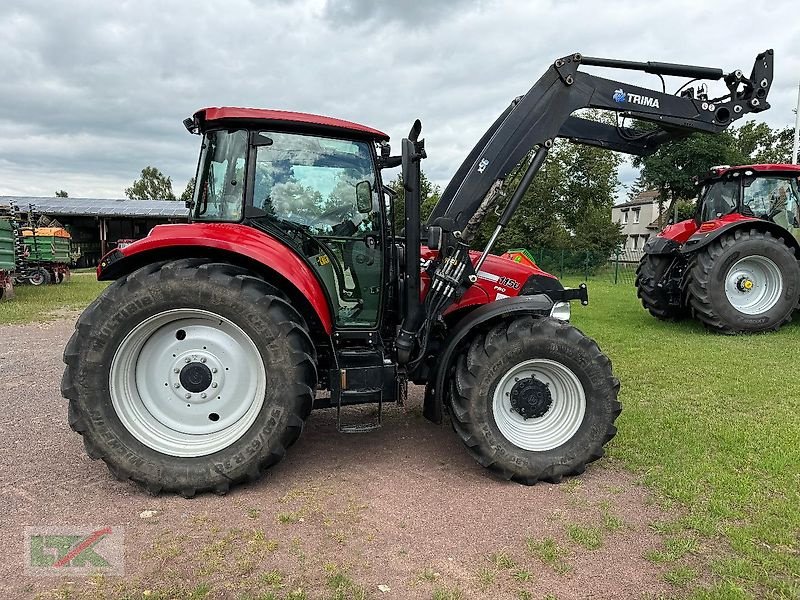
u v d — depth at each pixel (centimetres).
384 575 250
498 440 341
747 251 784
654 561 259
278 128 355
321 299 355
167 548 269
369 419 461
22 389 544
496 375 342
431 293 378
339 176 369
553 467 342
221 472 321
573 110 410
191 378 333
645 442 395
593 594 237
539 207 2814
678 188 2508
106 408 318
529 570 253
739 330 799
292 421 326
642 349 699
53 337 834
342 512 306
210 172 364
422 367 386
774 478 337
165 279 317
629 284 1788
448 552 268
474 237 399
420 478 351
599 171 2847
